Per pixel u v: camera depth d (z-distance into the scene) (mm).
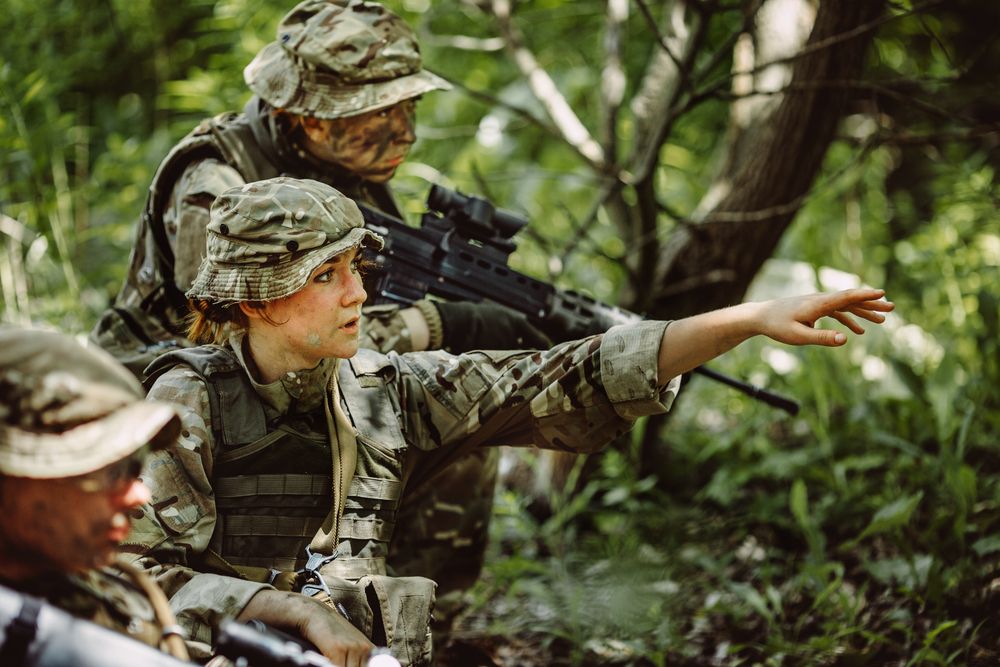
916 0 6832
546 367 3494
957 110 7355
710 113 9430
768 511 5965
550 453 6234
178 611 2971
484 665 4227
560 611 5168
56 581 2428
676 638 4898
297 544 3277
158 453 3084
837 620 4863
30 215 6773
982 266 7805
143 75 10008
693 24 6543
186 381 3195
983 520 5379
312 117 4145
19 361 2312
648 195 5977
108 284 7453
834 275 8922
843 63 5766
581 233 6531
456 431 3535
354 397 3424
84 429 2309
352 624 3242
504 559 5855
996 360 6668
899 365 6484
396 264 4250
